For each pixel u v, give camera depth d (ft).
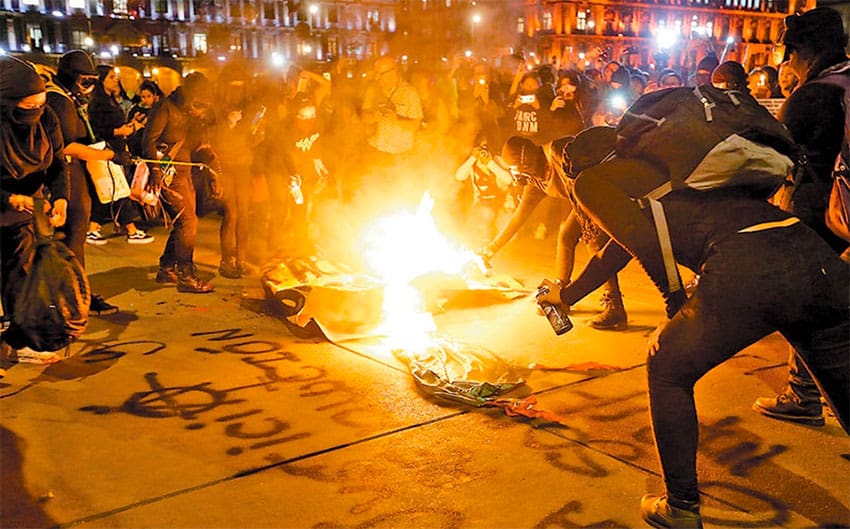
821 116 12.19
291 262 20.84
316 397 14.08
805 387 12.98
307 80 31.09
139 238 28.84
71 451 11.87
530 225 31.83
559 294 10.91
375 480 11.09
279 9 200.54
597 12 171.53
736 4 184.85
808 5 61.72
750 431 12.77
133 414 13.28
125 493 10.63
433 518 10.12
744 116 9.05
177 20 191.83
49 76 17.62
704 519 10.17
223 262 23.50
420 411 13.50
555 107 28.58
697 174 8.89
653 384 9.34
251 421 13.03
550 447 12.16
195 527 9.83
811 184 12.66
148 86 30.45
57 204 16.01
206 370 15.39
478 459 11.75
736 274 8.68
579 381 14.96
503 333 17.99
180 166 21.03
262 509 10.28
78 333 15.49
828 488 10.99
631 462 11.69
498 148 30.40
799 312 8.79
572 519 10.10
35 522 9.87
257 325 18.45
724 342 8.89
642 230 8.96
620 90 31.50
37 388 14.38
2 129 14.19
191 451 11.92
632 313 19.77
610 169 9.31
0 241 14.99
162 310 19.75
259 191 26.78
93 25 182.09
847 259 12.41
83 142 17.95
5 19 176.86
